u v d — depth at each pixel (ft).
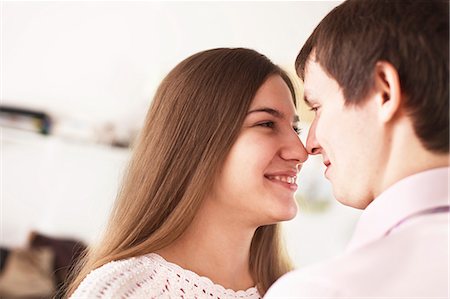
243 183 4.21
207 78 4.40
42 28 15.74
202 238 4.33
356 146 2.73
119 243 4.40
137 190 4.51
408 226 2.42
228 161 4.25
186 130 4.35
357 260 2.33
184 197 4.26
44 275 13.79
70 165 16.51
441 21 2.67
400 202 2.48
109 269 3.98
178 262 4.25
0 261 13.80
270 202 4.23
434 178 2.46
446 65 2.61
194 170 4.29
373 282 2.27
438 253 2.37
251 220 4.33
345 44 2.79
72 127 16.44
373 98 2.67
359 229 2.61
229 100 4.28
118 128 16.57
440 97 2.58
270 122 4.36
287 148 4.31
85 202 16.48
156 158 4.44
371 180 2.71
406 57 2.63
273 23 14.40
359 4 2.88
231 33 15.02
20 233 16.26
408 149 2.60
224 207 4.31
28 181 16.37
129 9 15.08
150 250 4.23
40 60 16.10
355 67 2.72
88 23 15.61
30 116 15.88
